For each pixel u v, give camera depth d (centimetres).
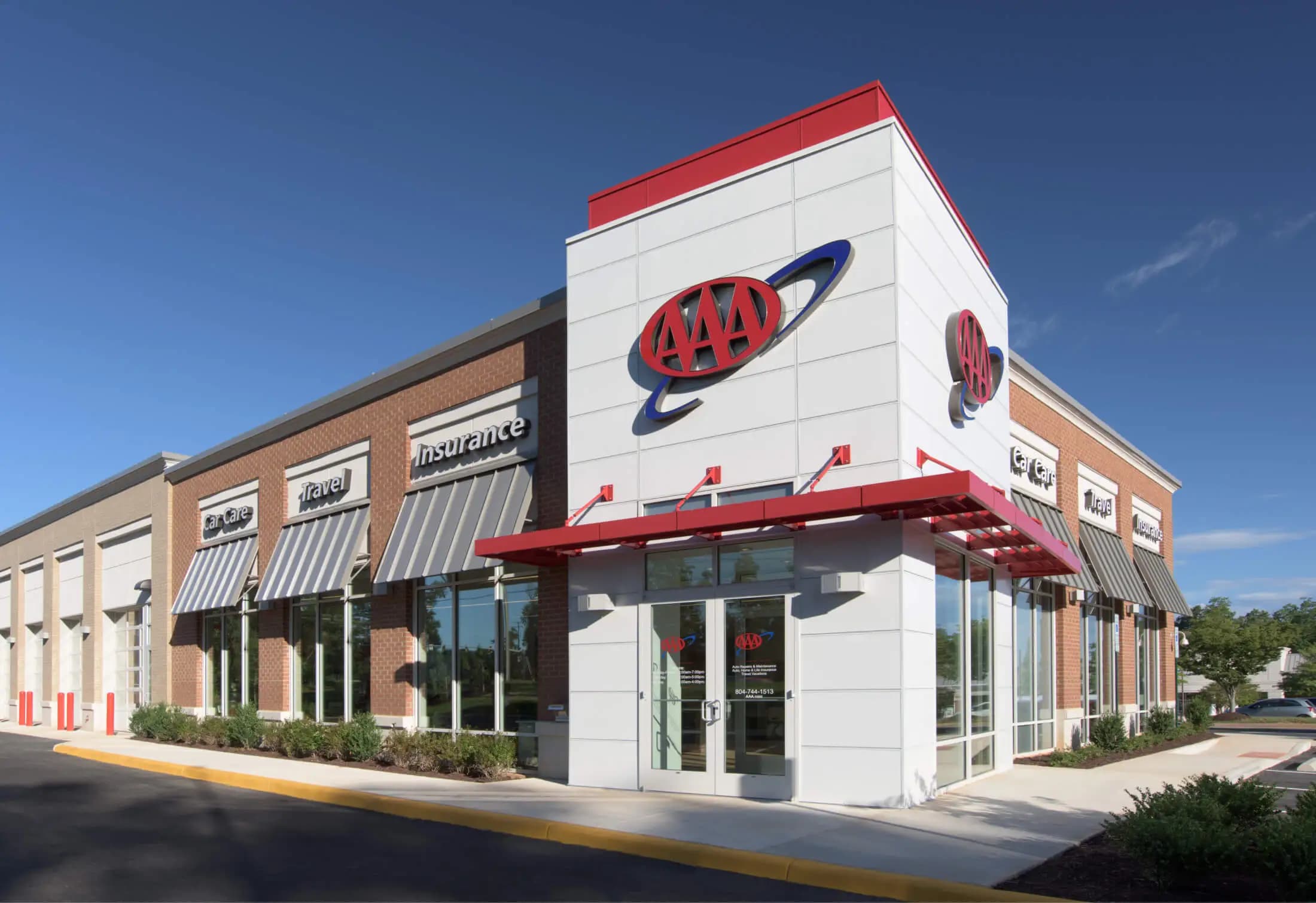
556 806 1293
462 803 1334
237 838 1165
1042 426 2222
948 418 1463
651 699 1447
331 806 1438
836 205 1361
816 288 1362
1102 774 1658
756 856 973
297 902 861
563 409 1742
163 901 866
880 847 1012
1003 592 1738
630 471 1515
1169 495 3338
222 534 2741
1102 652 2498
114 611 3350
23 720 3712
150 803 1468
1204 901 810
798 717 1294
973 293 1656
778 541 1351
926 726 1296
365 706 2133
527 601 1781
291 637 2384
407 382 2136
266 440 2589
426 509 1995
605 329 1585
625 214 1617
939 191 1502
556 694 1662
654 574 1470
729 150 1511
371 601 2123
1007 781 1518
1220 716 5428
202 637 2767
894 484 1152
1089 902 806
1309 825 819
